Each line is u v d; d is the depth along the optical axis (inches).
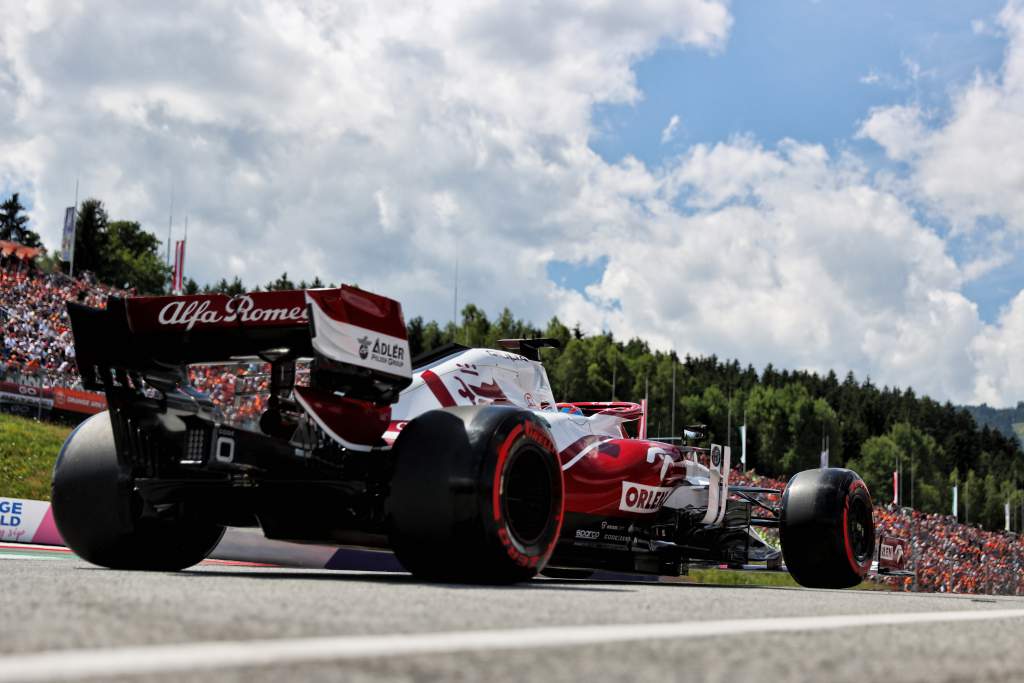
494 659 56.6
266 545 229.8
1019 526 5196.9
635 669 55.0
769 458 4416.8
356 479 157.1
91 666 48.8
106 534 163.6
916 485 4849.9
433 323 4350.4
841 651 69.6
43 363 1103.6
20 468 674.8
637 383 4037.9
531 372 230.2
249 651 55.9
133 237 3855.8
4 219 3865.7
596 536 226.1
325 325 140.9
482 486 142.6
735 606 111.3
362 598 96.7
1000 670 64.4
